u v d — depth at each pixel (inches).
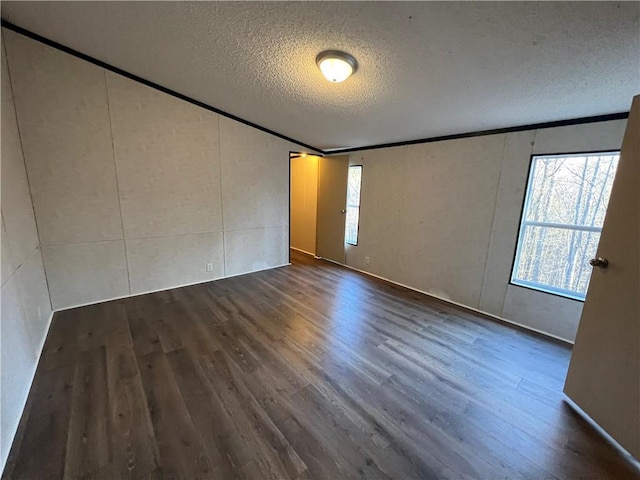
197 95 136.3
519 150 112.8
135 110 126.3
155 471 53.6
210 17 80.0
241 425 64.4
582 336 69.7
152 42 97.0
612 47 61.7
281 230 192.5
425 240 150.2
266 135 173.0
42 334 96.9
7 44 97.6
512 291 119.1
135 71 120.1
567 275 108.0
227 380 79.4
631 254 57.8
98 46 104.3
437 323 118.1
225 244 166.9
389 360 90.9
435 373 84.9
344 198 194.5
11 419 60.5
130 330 105.7
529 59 70.9
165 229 143.4
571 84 78.4
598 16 54.7
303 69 96.8
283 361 88.9
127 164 127.8
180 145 141.1
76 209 118.5
